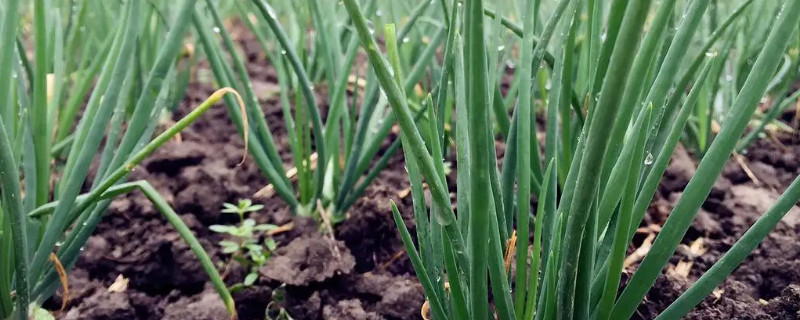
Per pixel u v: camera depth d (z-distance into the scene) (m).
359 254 0.59
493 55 0.42
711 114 0.65
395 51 0.39
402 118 0.35
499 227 0.42
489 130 0.41
